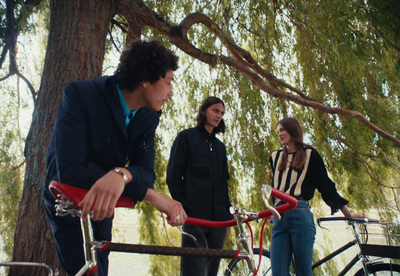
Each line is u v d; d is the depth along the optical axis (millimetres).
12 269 2348
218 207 2814
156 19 3771
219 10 4645
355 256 2975
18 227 2447
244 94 4785
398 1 4094
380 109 4707
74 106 1323
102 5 2965
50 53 2760
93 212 1088
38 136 2533
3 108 4332
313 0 4121
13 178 4152
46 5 4801
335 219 2938
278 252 2811
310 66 4605
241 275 3770
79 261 1490
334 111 4457
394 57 4449
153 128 1557
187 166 2832
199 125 2943
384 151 4750
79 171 1249
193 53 4320
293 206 1228
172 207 1267
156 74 1382
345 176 4758
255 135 4648
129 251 1158
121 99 1443
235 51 4750
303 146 2891
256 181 4465
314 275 4109
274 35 5020
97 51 2848
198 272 2658
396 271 2721
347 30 4023
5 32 3869
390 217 4527
